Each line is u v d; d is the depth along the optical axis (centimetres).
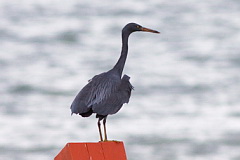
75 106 1262
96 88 1293
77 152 1052
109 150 1067
